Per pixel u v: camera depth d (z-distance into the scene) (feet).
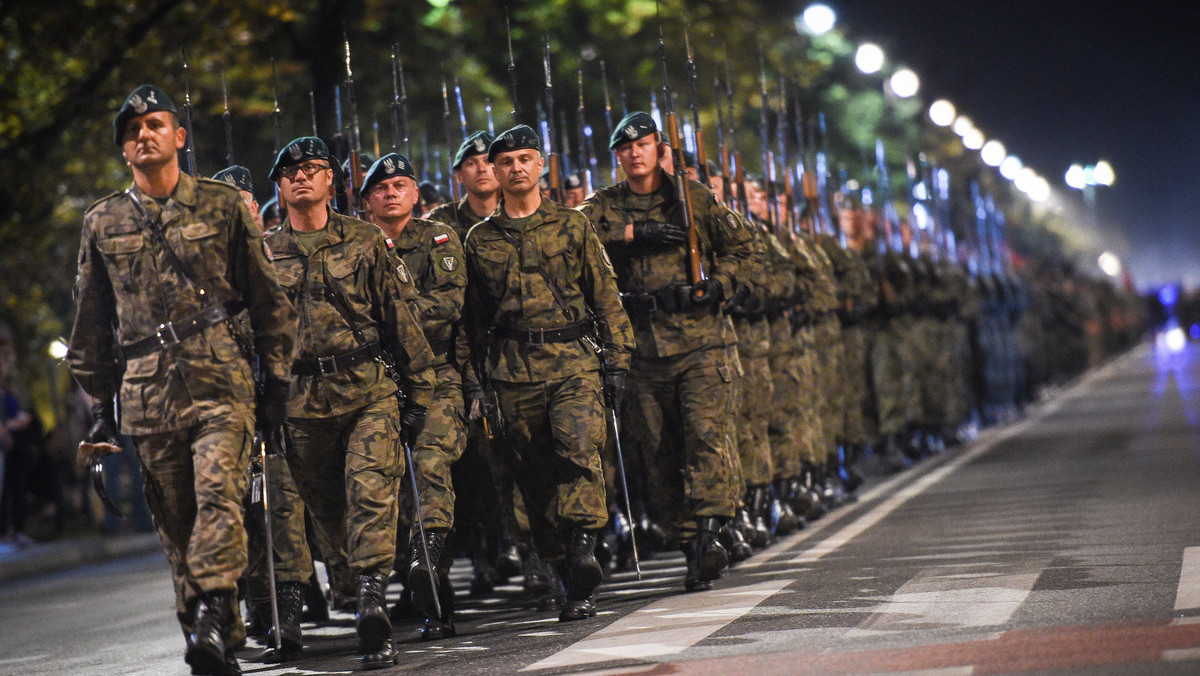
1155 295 456.04
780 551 68.03
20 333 144.25
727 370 59.77
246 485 42.93
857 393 96.68
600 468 53.88
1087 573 51.70
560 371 54.13
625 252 60.59
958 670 37.04
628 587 61.93
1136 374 244.42
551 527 56.59
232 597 42.47
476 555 67.15
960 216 155.53
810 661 39.60
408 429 49.78
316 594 63.16
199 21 138.62
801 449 78.89
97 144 136.15
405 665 46.52
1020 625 42.52
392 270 49.16
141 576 98.68
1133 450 107.14
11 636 71.26
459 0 183.01
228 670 42.11
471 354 55.47
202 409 42.27
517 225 54.80
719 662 40.70
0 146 135.13
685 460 59.98
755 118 202.49
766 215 84.99
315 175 48.88
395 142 69.56
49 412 143.54
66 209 141.08
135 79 136.77
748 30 213.87
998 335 157.28
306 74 165.78
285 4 142.51
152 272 42.37
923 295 116.88
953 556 59.62
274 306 43.19
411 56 176.24
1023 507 77.15
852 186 114.93
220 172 61.52
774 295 74.90
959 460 113.70
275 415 43.62
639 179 61.16
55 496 134.41
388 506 47.67
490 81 187.42
